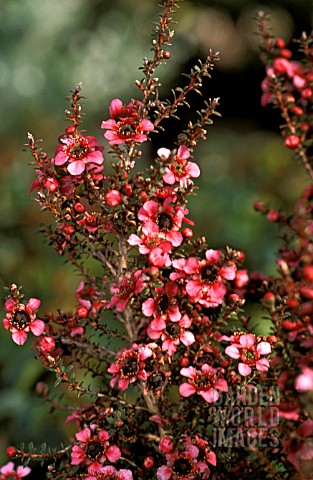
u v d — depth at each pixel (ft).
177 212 1.14
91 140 1.15
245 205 3.38
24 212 2.62
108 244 1.18
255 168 3.97
